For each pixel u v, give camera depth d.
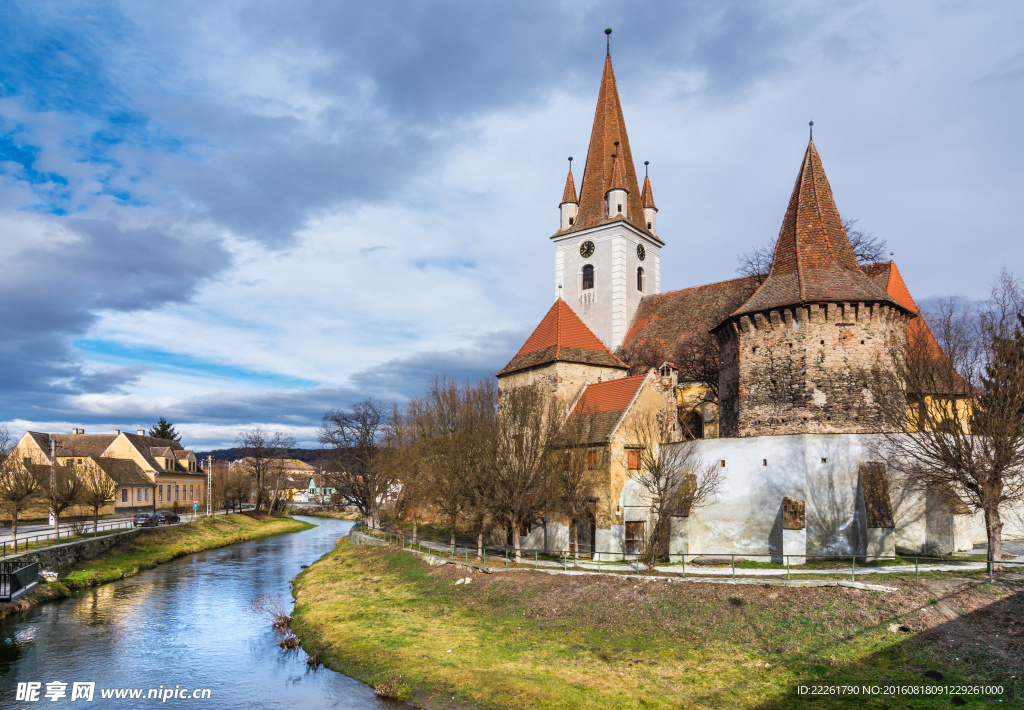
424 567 44.03
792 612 28.22
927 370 33.22
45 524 71.31
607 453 41.56
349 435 79.19
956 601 27.08
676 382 54.72
